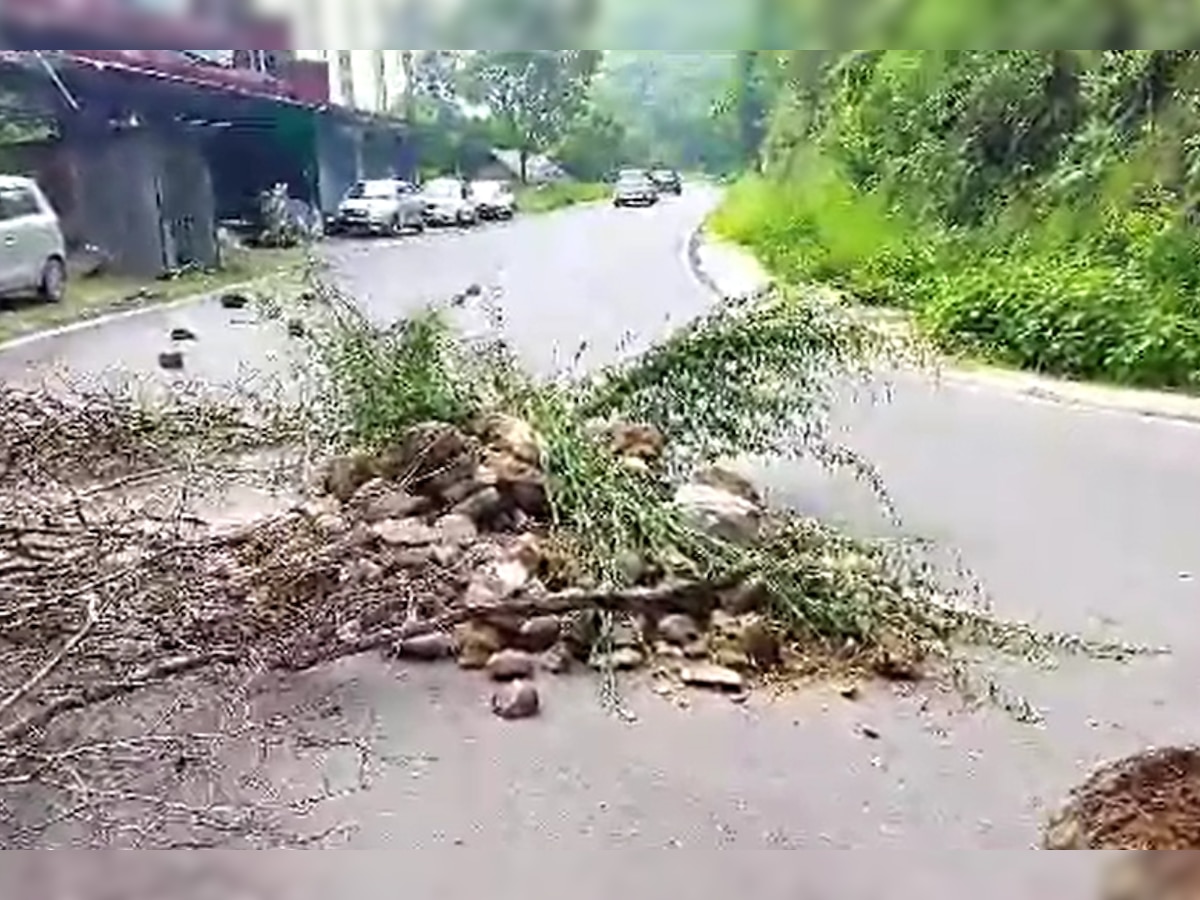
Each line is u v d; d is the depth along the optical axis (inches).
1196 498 286.4
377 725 164.9
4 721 149.8
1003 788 153.7
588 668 182.9
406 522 213.5
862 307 365.7
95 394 298.0
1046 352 478.0
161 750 153.0
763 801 150.0
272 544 200.7
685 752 161.2
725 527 207.8
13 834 137.8
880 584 200.5
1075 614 214.7
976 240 679.1
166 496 223.6
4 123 666.8
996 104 707.4
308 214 869.8
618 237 1031.0
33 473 214.5
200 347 430.6
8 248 569.9
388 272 699.4
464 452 225.8
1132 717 173.6
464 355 257.8
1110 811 120.4
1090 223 612.4
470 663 181.6
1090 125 649.6
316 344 271.4
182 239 714.8
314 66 787.4
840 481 286.4
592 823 144.6
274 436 244.8
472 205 1179.3
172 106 722.8
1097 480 301.7
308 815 144.6
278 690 173.2
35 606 167.3
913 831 142.4
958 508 274.8
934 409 378.3
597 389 256.2
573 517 212.4
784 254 736.3
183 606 173.2
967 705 175.8
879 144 819.4
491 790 151.3
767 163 1009.5
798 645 189.5
